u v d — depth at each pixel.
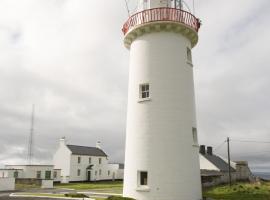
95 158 68.94
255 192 31.83
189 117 19.02
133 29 19.86
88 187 43.94
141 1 21.23
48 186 43.78
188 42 20.55
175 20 19.20
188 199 17.69
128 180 18.61
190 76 20.06
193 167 18.48
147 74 19.14
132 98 19.64
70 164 62.88
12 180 37.66
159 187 17.45
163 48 19.25
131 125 19.22
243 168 59.19
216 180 46.16
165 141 17.98
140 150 18.28
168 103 18.53
